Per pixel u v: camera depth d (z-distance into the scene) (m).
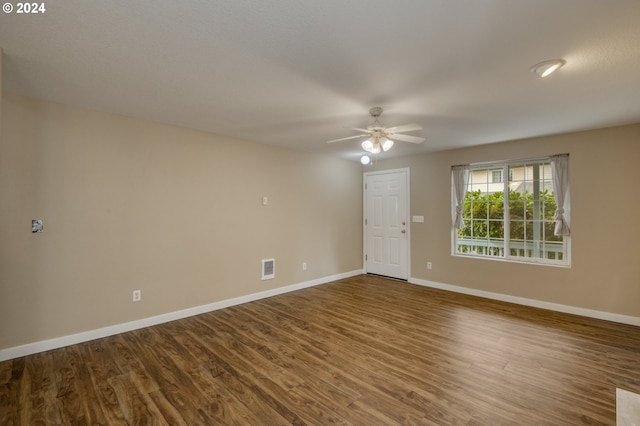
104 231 3.11
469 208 4.80
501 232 4.48
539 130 3.71
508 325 3.42
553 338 3.07
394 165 5.62
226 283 4.07
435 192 5.07
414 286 5.16
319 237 5.33
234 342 2.99
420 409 1.99
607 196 3.60
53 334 2.82
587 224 3.73
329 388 2.23
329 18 1.59
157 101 2.80
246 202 4.29
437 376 2.38
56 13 1.54
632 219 3.46
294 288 4.92
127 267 3.25
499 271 4.39
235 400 2.09
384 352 2.78
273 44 1.85
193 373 2.43
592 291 3.69
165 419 1.90
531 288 4.12
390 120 3.29
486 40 1.79
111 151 3.14
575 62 2.04
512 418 1.91
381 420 1.89
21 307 2.67
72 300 2.93
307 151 5.07
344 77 2.28
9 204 2.62
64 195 2.88
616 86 2.41
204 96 2.67
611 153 3.57
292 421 1.89
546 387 2.23
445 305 4.14
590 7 1.49
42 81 2.38
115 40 1.81
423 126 3.52
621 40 1.78
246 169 4.28
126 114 3.17
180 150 3.63
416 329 3.31
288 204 4.83
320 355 2.73
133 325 3.29
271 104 2.85
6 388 2.21
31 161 2.72
